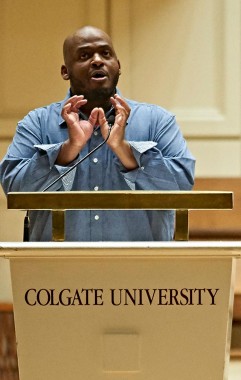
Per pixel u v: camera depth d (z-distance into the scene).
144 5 12.30
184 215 4.94
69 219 6.76
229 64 12.30
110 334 4.79
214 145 12.33
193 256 4.76
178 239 4.94
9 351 9.11
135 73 12.27
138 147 6.41
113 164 6.87
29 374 4.80
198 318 4.80
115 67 6.89
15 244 4.71
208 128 12.30
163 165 6.52
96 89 6.80
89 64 6.80
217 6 12.29
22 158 6.82
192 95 12.33
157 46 12.30
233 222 11.03
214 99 12.34
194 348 4.79
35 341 4.80
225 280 4.79
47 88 12.27
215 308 4.80
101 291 4.80
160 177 6.52
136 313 4.80
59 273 4.79
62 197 4.91
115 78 6.91
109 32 12.27
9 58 12.29
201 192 4.90
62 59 12.27
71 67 6.89
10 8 12.30
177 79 12.31
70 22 12.30
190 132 12.31
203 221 11.00
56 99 12.27
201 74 12.32
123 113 6.34
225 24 12.29
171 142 6.96
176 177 6.65
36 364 4.80
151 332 4.79
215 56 12.32
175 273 4.80
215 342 4.79
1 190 12.14
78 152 6.38
